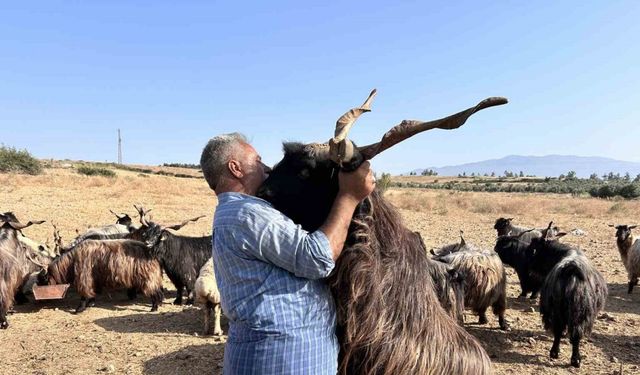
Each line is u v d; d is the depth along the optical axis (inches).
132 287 381.1
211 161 109.9
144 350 285.9
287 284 98.0
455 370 112.3
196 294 310.0
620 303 397.4
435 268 279.9
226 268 100.3
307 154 111.9
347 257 107.8
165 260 383.6
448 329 117.0
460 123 92.2
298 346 97.1
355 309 106.7
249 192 110.7
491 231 788.0
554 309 271.6
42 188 1274.6
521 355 284.2
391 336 106.5
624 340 308.3
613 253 605.3
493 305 327.9
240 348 99.6
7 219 382.0
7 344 299.7
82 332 323.9
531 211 1147.9
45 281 381.7
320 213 108.2
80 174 1889.8
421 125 97.3
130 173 2343.8
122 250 373.1
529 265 364.5
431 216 1031.6
